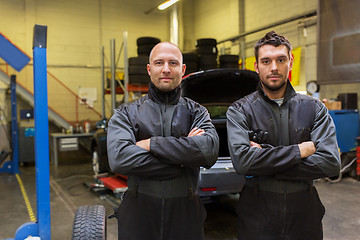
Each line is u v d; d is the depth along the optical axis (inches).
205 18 453.7
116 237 123.8
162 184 62.2
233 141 64.8
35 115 77.4
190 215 63.4
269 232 63.1
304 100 67.1
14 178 243.1
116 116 66.9
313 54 288.2
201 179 112.0
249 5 373.1
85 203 171.3
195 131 65.4
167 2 275.1
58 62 403.5
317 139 63.1
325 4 250.4
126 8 439.2
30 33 384.5
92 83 422.3
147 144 62.2
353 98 232.1
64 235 126.3
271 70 62.6
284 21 312.7
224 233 125.3
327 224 134.0
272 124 65.6
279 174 61.4
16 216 152.7
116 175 193.8
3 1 372.2
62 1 402.3
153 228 62.4
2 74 314.7
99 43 425.1
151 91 67.5
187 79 124.8
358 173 212.4
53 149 311.6
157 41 247.6
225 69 121.2
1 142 306.2
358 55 229.1
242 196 68.4
